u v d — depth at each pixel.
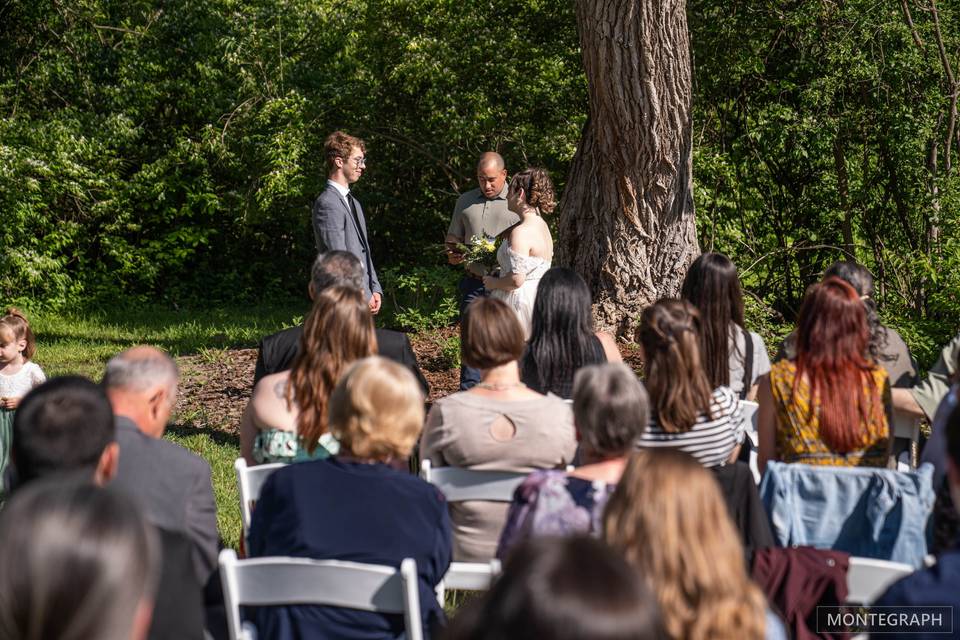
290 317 14.19
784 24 10.88
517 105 13.22
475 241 6.94
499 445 3.47
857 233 11.70
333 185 6.16
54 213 14.66
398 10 13.11
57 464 2.41
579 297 4.25
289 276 16.92
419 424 2.96
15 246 14.01
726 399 3.49
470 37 12.77
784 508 3.30
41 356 10.59
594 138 8.38
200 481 3.06
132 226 15.28
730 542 2.09
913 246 10.76
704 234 11.36
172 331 12.52
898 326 8.52
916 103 10.34
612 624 1.26
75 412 2.44
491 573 2.86
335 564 2.70
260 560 2.74
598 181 8.50
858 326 3.54
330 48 14.68
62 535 1.35
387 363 2.96
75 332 12.55
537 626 1.27
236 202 15.41
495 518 3.53
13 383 5.44
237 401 8.16
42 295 14.37
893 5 10.31
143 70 15.46
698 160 10.83
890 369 4.43
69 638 1.33
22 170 13.34
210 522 3.08
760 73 11.34
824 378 3.52
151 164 15.41
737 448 3.92
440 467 3.60
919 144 10.10
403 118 14.60
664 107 7.81
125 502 1.45
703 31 11.20
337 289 3.60
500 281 5.75
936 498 3.09
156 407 3.12
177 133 15.69
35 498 1.41
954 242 9.04
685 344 3.34
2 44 15.62
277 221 16.09
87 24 15.94
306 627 2.76
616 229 8.38
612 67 7.66
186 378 8.99
